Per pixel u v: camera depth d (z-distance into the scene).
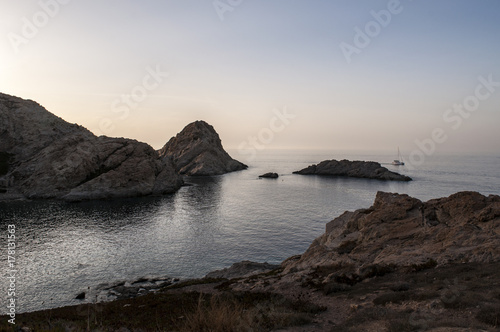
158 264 56.56
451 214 29.48
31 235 73.25
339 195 137.38
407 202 34.25
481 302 12.84
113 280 49.28
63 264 55.91
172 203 118.19
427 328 11.10
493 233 24.31
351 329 12.18
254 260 58.81
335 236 38.84
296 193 144.00
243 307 18.91
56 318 19.97
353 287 21.05
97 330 13.98
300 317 14.73
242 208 108.81
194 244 68.19
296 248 65.75
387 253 26.73
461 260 21.53
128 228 81.19
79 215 94.94
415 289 17.11
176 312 19.80
